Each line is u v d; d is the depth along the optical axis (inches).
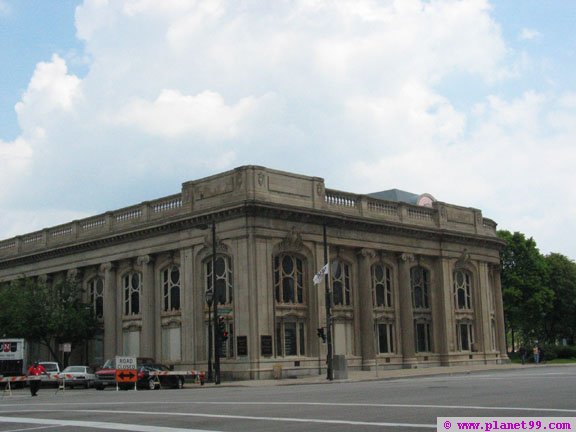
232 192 1768.0
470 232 2347.4
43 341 2295.8
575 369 1872.5
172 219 1889.8
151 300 1975.9
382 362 2009.1
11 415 766.5
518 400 749.9
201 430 559.2
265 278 1731.1
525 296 3095.5
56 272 2317.9
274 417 648.4
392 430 524.1
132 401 960.9
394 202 2118.6
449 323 2213.3
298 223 1824.6
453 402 749.9
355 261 1996.8
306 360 1796.3
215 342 1605.6
